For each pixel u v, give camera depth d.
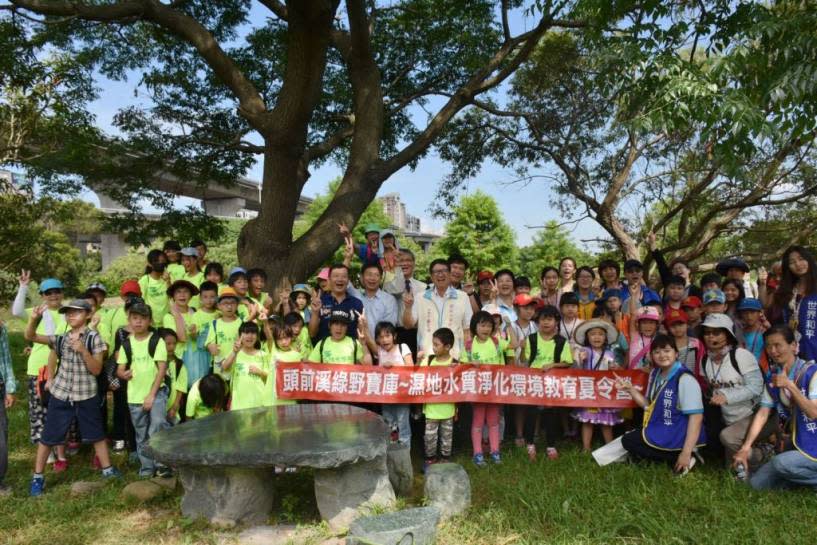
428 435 6.38
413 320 7.05
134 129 12.95
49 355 6.45
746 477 5.38
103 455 6.14
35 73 10.77
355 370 6.48
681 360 6.30
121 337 6.54
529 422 6.59
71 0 9.70
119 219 13.36
